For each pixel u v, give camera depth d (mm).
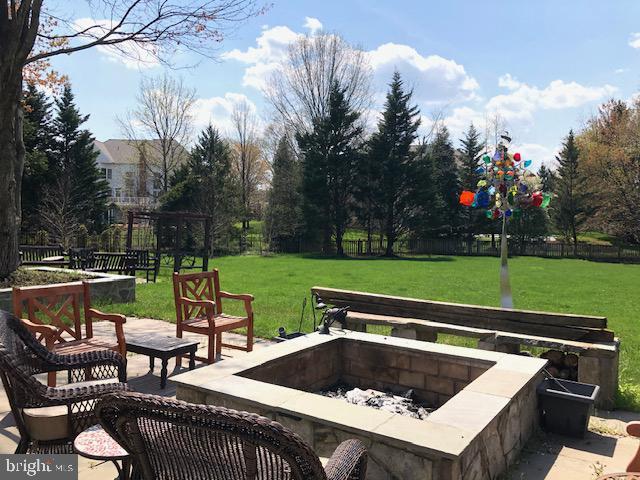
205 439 1754
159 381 5047
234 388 3281
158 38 9852
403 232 32844
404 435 2586
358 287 14727
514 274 20828
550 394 3869
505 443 3242
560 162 38125
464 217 36656
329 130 31078
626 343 7855
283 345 4340
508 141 6859
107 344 4508
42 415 2816
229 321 5703
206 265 16141
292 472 1670
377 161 31609
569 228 37875
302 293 12617
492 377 3617
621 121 36969
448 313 5762
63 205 24531
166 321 8266
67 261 14266
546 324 5176
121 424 1873
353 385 4645
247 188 45000
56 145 28406
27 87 26719
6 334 2869
